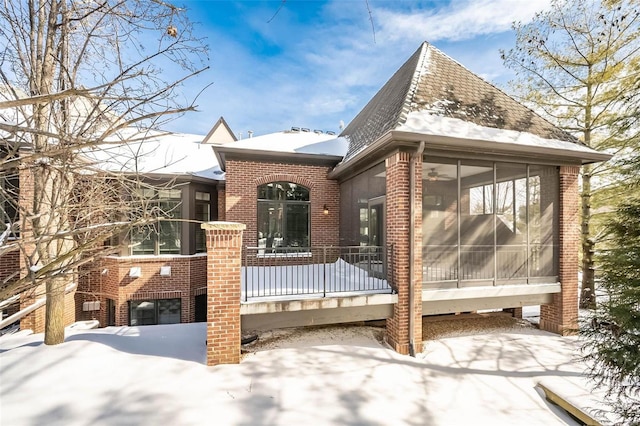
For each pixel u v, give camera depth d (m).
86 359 5.30
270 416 4.02
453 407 4.45
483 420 4.19
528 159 7.27
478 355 6.21
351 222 9.58
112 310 10.59
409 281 6.29
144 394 4.36
